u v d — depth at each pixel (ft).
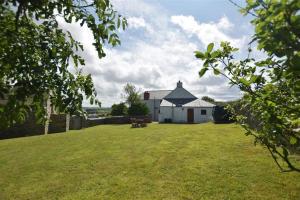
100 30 10.50
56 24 9.89
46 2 9.18
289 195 23.22
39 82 8.53
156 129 86.79
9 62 8.74
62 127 98.89
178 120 157.07
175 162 37.32
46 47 9.15
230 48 8.64
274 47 5.07
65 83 9.44
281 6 4.52
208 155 39.47
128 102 218.59
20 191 29.58
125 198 25.85
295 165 29.14
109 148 51.96
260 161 33.19
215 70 7.32
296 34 4.88
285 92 8.23
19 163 42.34
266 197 23.30
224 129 69.72
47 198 27.25
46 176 34.78
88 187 29.60
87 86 10.44
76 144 58.80
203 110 152.76
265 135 9.68
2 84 8.63
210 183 27.71
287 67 5.55
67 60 9.82
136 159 41.04
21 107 8.46
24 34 9.62
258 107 9.11
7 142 67.05
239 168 31.48
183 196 25.18
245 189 25.32
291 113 8.55
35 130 88.38
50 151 51.57
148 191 27.17
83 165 39.32
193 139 55.98
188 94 194.59
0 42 8.91
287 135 9.24
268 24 4.93
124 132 80.28
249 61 9.12
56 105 9.33
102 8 10.30
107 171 35.45
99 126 125.39
